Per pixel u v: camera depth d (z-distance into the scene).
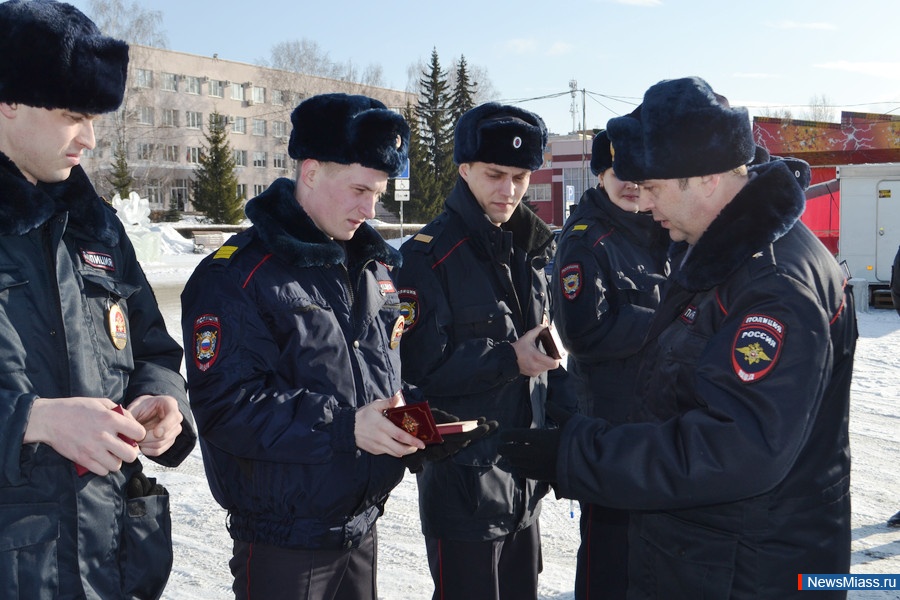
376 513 2.32
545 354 2.67
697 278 1.83
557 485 2.01
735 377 1.70
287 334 2.07
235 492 2.14
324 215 2.20
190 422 2.01
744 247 1.78
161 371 2.05
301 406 2.00
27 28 1.64
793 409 1.66
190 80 68.12
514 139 2.75
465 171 2.86
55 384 1.74
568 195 32.75
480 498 2.67
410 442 1.94
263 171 74.88
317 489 2.07
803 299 1.71
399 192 20.25
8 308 1.69
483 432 2.11
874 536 4.43
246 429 1.97
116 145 52.75
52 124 1.71
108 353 1.88
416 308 2.75
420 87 65.31
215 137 53.28
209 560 4.01
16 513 1.66
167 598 3.59
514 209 2.98
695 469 1.71
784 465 1.67
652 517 2.02
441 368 2.70
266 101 74.81
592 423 1.93
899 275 5.57
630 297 3.11
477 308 2.79
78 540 1.75
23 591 1.66
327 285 2.20
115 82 1.76
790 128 22.94
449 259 2.80
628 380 3.08
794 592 1.83
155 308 2.14
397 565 4.00
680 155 1.84
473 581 2.72
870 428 6.63
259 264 2.09
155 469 5.43
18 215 1.67
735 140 1.83
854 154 22.42
